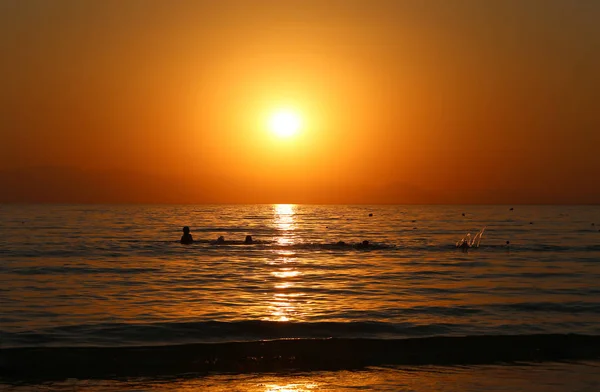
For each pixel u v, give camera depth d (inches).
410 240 2566.4
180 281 1212.5
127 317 832.9
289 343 691.4
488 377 607.8
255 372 616.7
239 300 987.9
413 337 739.4
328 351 673.6
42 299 970.1
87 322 797.9
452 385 582.2
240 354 663.1
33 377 591.8
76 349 658.8
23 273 1312.7
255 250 1943.9
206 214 7209.6
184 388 569.6
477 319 842.2
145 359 642.2
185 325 786.2
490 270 1427.2
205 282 1200.2
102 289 1091.3
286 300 991.6
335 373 616.4
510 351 684.1
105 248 1991.9
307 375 609.3
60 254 1768.0
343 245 2106.3
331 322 812.6
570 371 625.6
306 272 1376.7
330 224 4355.3
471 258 1727.4
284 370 624.1
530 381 594.6
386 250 1995.6
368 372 621.3
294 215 6983.3
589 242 2432.3
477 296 1034.1
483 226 4035.4
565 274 1346.0
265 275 1316.4
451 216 6609.3
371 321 823.1
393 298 1015.0
